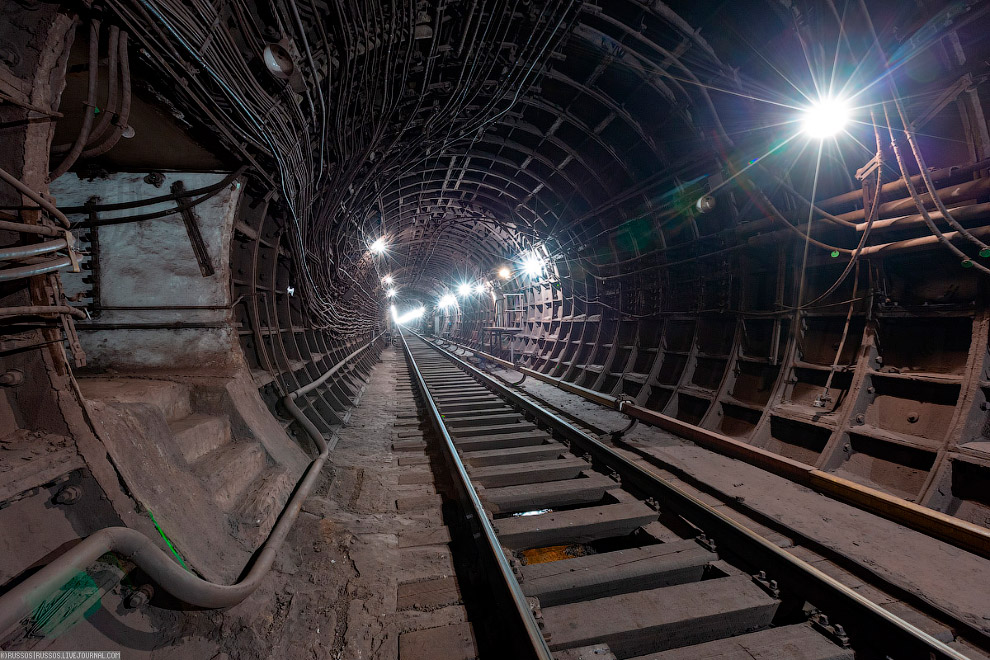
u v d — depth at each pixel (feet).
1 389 6.27
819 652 7.52
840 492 12.64
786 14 13.78
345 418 23.20
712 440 17.62
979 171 12.17
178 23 7.90
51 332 6.40
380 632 7.88
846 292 17.46
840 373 16.85
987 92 11.69
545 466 16.26
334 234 23.58
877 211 14.28
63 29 6.30
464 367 47.47
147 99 9.37
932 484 12.16
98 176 12.82
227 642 7.00
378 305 72.38
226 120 10.42
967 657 6.76
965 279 13.61
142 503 6.73
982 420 12.34
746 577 9.55
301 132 12.92
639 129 20.77
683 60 16.87
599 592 9.42
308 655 7.21
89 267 12.95
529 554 13.48
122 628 6.11
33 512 5.65
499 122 23.00
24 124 6.00
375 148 18.07
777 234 18.44
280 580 8.84
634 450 17.94
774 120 16.81
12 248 5.15
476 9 15.16
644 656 7.38
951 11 10.90
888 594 8.84
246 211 15.69
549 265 41.42
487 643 7.65
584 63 18.76
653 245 27.61
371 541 10.89
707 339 24.23
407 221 42.50
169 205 12.91
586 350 36.60
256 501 10.11
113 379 12.13
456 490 13.94
